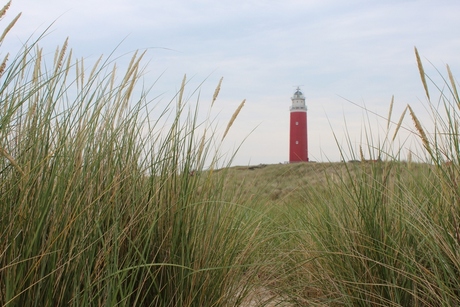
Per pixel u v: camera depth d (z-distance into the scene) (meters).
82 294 2.04
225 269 2.65
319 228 3.78
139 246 2.41
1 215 1.87
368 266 3.14
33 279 1.82
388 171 3.46
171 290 2.46
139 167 2.58
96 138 2.40
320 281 3.55
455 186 2.69
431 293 2.77
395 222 3.21
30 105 2.25
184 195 2.60
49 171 2.04
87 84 2.31
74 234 1.97
